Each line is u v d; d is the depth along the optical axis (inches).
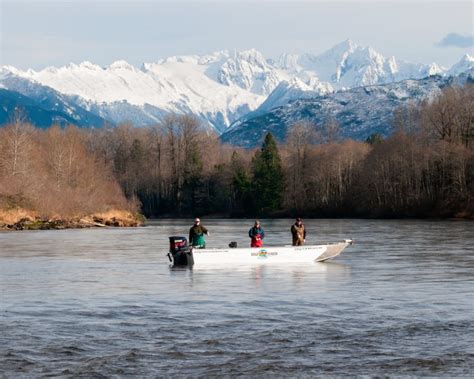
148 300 1609.3
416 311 1450.5
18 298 1651.1
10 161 6245.1
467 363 1061.1
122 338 1219.2
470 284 1865.2
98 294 1708.9
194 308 1497.3
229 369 1042.1
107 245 3496.6
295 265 2343.8
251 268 2253.9
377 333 1244.5
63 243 3649.1
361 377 1005.8
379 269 2225.6
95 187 7086.6
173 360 1086.4
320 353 1120.2
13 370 1035.9
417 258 2610.7
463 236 4005.9
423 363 1063.0
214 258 2336.4
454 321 1341.0
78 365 1059.9
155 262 2539.4
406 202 7746.1
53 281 1973.4
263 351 1133.1
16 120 6712.6
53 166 7126.0
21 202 5664.4
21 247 3348.9
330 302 1562.5
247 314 1424.7
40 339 1213.1
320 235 4222.4
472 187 7071.9
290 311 1454.2
